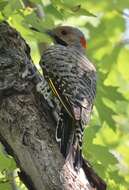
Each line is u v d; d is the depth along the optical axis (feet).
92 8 56.44
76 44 42.73
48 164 29.32
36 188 29.63
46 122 30.83
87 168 31.07
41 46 47.34
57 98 33.35
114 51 55.42
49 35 42.16
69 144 30.94
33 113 30.99
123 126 53.42
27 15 38.17
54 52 36.68
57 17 38.73
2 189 35.70
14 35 34.09
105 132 49.29
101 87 43.91
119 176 39.09
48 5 38.70
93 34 55.88
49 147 29.78
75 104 32.76
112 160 38.04
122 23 57.16
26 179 29.89
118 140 51.60
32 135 30.19
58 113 32.76
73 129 31.68
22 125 30.55
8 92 31.86
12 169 35.68
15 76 32.63
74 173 29.30
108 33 57.21
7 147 31.04
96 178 31.04
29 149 29.94
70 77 34.55
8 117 30.94
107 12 57.16
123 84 55.57
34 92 32.35
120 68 55.62
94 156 38.04
